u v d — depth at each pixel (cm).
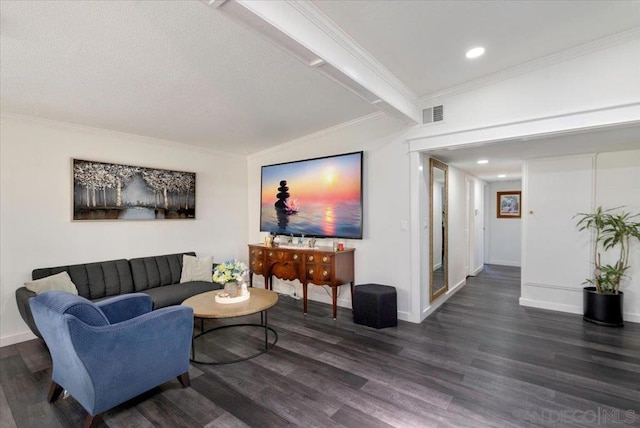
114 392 193
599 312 342
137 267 385
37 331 265
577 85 248
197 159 486
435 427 185
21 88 262
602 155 370
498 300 445
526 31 217
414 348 290
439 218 430
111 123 362
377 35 217
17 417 202
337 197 409
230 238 530
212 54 219
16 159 321
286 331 339
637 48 225
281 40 178
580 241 383
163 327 216
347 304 418
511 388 223
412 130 347
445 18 200
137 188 411
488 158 412
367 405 207
